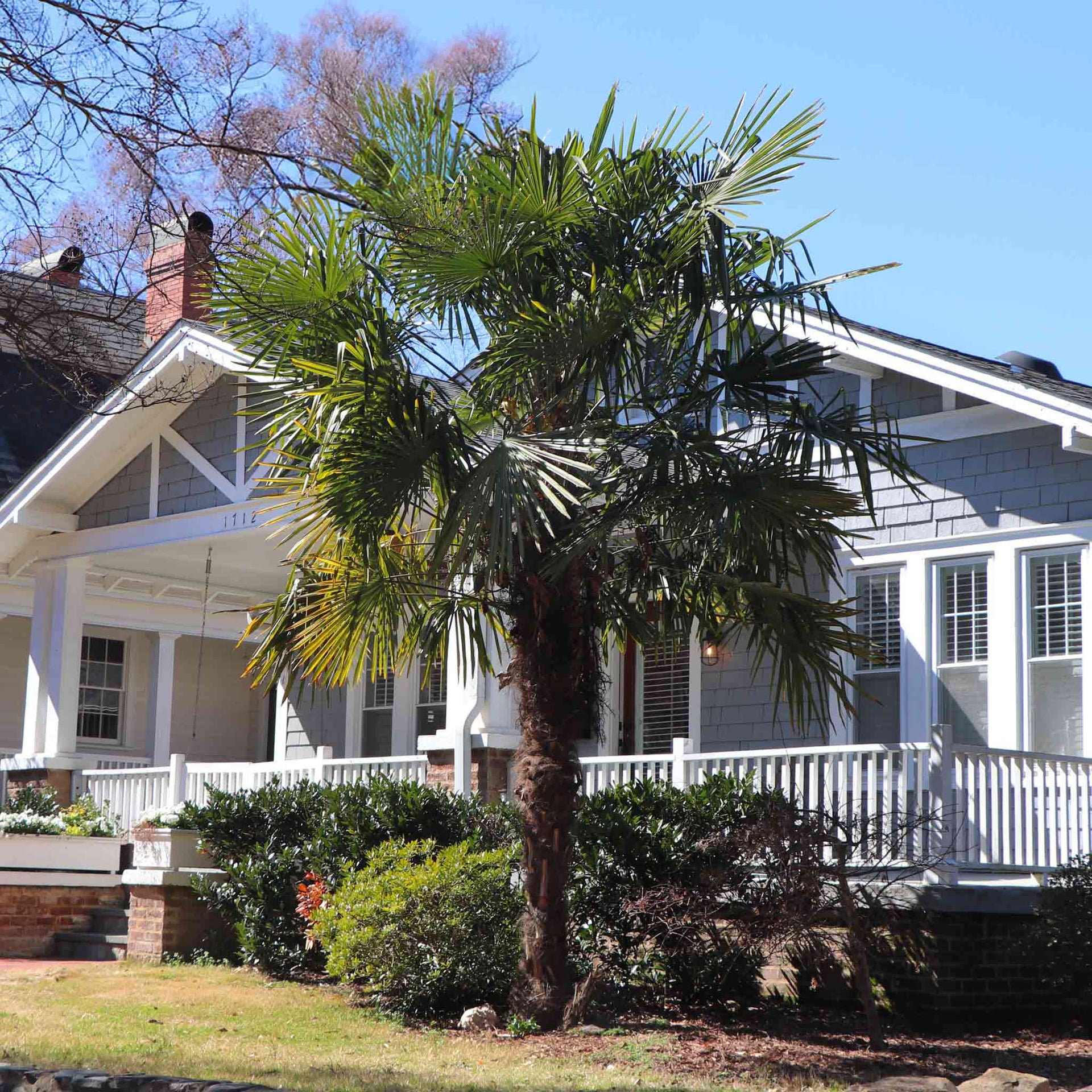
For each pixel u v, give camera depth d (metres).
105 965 13.87
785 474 10.27
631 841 11.63
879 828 10.80
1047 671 13.08
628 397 11.14
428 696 19.61
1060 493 13.12
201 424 17.69
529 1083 8.90
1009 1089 8.28
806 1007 11.81
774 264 11.09
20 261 7.90
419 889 11.21
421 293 10.88
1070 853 11.89
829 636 10.70
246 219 8.10
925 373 13.17
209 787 14.65
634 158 10.82
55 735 18.72
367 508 10.24
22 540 19.30
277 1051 9.96
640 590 11.43
